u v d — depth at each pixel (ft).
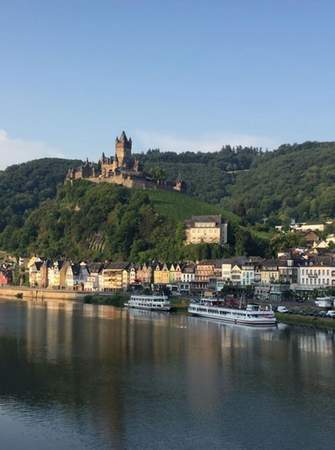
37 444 284.82
